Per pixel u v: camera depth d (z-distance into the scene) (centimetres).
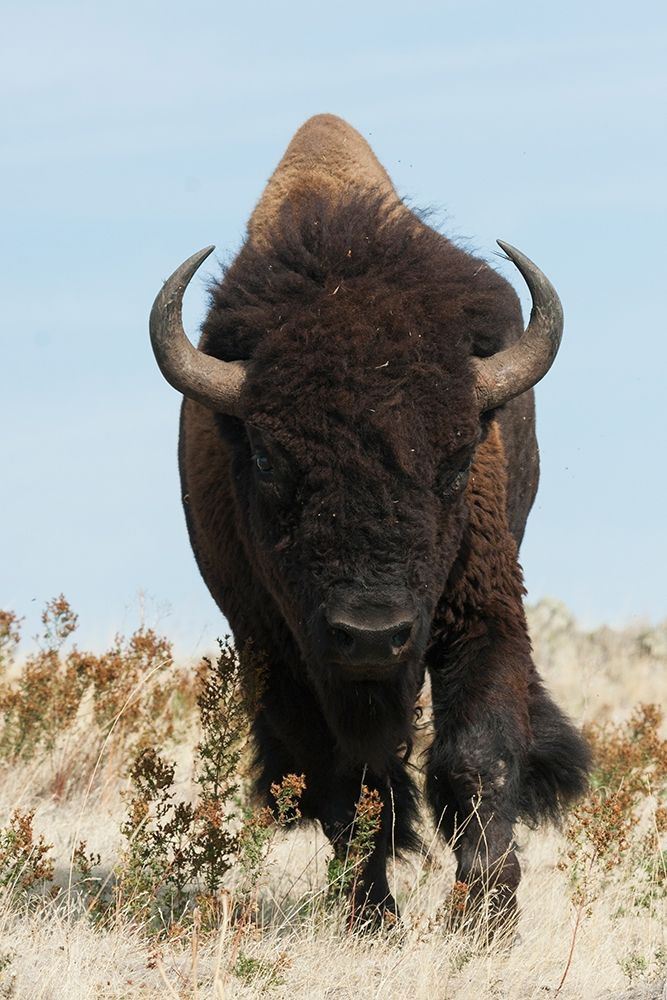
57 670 3431
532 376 2288
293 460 2122
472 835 2325
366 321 2144
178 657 4269
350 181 2786
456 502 2234
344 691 2198
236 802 2694
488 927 2172
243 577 2520
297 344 2134
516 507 2920
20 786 3109
